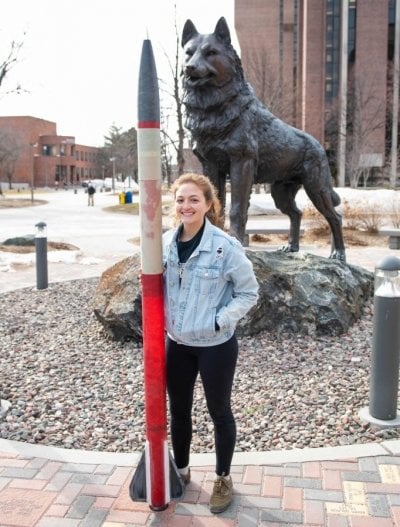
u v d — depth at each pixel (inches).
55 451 128.2
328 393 166.2
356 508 105.0
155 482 103.8
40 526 100.6
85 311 275.3
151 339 100.0
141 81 93.4
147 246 97.6
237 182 228.2
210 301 98.7
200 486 113.1
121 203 1401.3
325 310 219.9
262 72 1280.8
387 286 138.3
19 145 2726.4
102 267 428.8
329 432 140.1
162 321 100.4
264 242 594.2
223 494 105.6
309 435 138.5
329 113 1829.5
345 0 1823.3
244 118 223.1
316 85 1851.6
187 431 111.0
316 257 250.7
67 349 214.5
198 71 207.6
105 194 2175.2
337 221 276.1
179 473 111.0
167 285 101.3
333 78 1926.7
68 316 265.9
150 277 98.3
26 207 1332.4
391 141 1772.9
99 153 3841.0
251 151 226.5
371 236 618.8
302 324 219.5
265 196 838.5
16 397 166.2
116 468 120.4
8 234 694.5
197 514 104.0
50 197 1900.8
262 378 179.5
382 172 1760.6
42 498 109.2
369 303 264.4
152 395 101.7
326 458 123.1
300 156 255.4
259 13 1868.8
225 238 99.9
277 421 147.9
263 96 1221.7
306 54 1838.1
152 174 95.7
